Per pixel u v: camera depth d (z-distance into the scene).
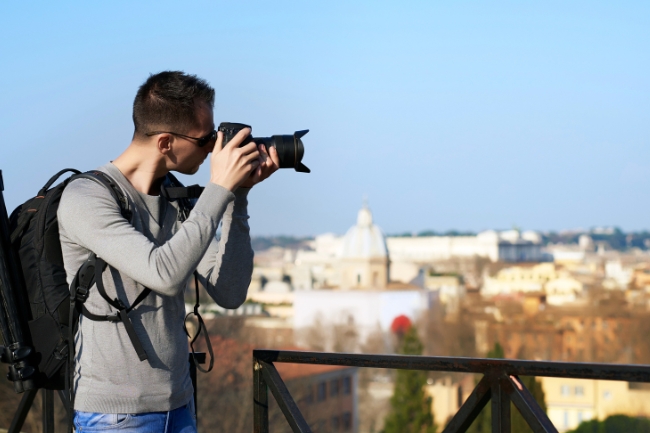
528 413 1.59
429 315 77.00
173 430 1.55
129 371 1.46
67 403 1.88
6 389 10.41
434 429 40.22
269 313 84.00
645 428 43.25
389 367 1.76
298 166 1.60
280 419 24.03
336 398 42.62
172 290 1.42
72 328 1.47
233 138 1.51
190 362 1.89
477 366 1.67
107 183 1.49
